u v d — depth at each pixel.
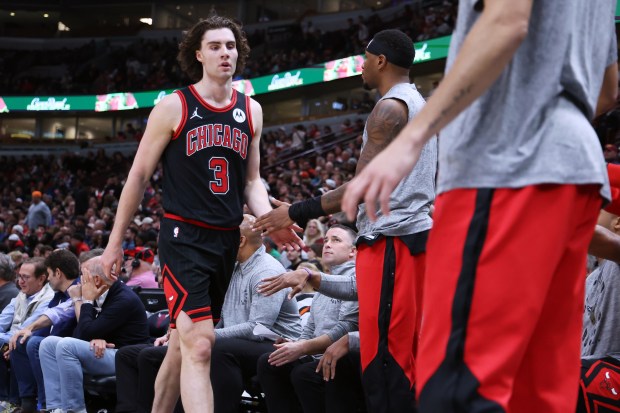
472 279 1.44
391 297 3.11
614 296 3.27
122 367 5.01
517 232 1.44
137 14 39.97
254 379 4.84
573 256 1.53
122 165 30.11
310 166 21.53
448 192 1.53
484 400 1.39
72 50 37.09
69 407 5.37
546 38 1.52
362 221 3.29
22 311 6.85
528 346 1.55
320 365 3.96
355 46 28.08
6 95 35.19
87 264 5.65
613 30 1.70
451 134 1.56
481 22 1.42
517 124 1.50
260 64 30.97
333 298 4.11
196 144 3.48
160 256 3.51
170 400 3.61
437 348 1.46
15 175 31.19
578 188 1.48
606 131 15.29
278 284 3.79
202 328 3.35
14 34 38.94
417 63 25.22
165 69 33.84
